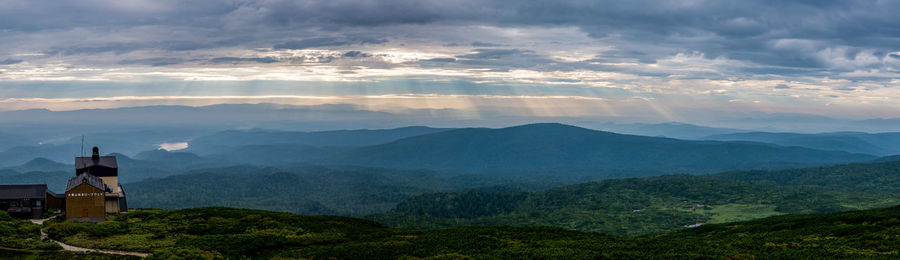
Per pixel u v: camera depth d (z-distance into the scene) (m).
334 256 75.56
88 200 104.19
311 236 92.44
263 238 86.62
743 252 74.38
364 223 123.25
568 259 72.50
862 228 86.94
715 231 117.69
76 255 70.06
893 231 81.31
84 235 84.38
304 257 74.81
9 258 66.31
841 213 116.88
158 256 70.56
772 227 106.56
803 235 88.81
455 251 79.25
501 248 81.62
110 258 69.50
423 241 86.94
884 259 65.31
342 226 113.00
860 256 68.12
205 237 85.75
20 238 78.81
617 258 72.56
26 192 113.81
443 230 107.12
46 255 68.88
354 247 81.19
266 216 116.12
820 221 104.25
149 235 87.56
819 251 72.31
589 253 75.94
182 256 71.31
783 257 70.31
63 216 104.88
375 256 75.94
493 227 110.56
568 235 99.19
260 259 75.06
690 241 89.12
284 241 86.50
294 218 116.19
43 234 86.69
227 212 120.56
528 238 94.06
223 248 78.88
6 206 111.44
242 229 97.56
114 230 90.00
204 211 121.38
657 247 80.00
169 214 115.88
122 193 134.88
